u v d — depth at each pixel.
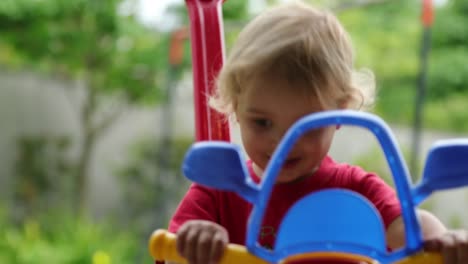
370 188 1.08
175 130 6.93
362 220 0.84
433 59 6.24
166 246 0.86
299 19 1.02
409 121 6.26
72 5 5.85
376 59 6.09
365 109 1.15
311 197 0.84
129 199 6.88
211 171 0.85
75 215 6.22
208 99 1.29
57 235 5.33
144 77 6.54
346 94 1.02
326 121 0.81
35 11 5.80
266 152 0.97
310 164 0.97
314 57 0.97
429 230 0.98
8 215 6.01
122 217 6.85
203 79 1.32
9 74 6.54
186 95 6.97
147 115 7.01
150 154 6.87
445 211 6.00
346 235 0.83
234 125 1.30
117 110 6.84
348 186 1.10
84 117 6.69
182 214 1.10
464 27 6.23
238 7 5.91
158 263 1.09
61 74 6.68
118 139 6.96
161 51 6.17
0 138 6.54
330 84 0.98
